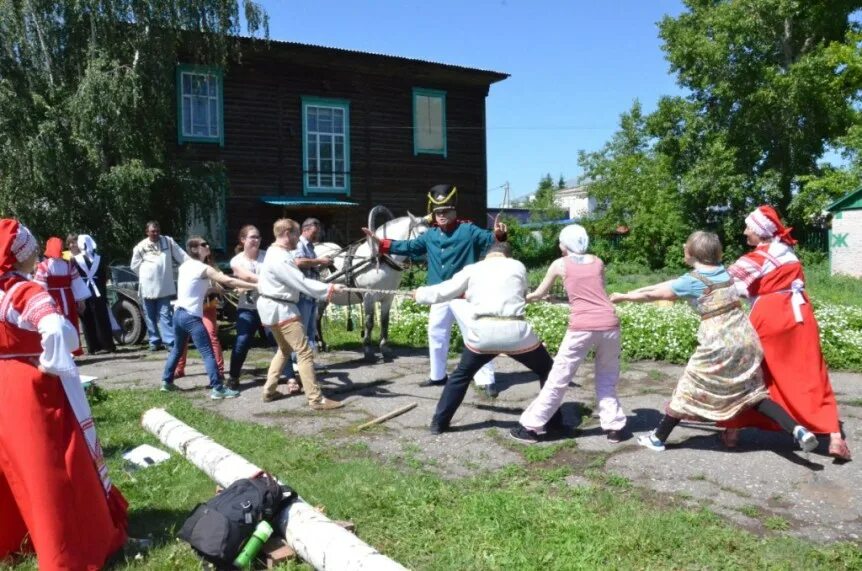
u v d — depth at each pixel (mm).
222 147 20812
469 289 5832
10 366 3598
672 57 28109
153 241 11117
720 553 3689
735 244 28359
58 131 15516
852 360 8094
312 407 6875
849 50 24672
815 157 28125
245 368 9188
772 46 27719
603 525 3998
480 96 25281
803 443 4652
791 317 5051
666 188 29609
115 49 16812
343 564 3383
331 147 22656
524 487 4699
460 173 25000
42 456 3523
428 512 4277
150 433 6152
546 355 5836
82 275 10828
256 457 5391
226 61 19203
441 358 7535
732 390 4910
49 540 3477
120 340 12219
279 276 6742
